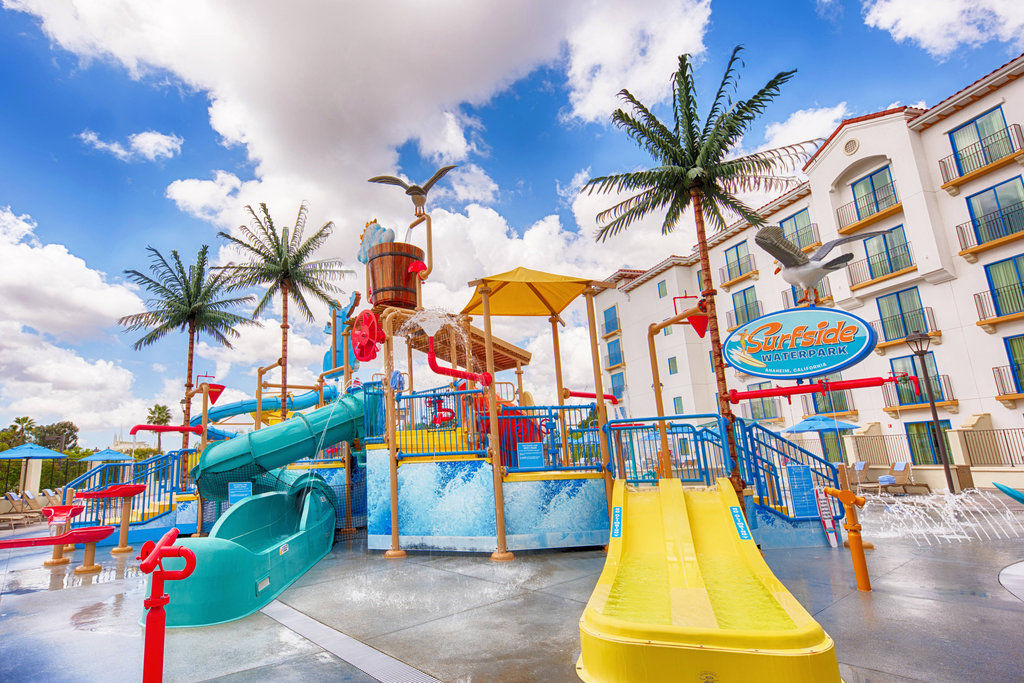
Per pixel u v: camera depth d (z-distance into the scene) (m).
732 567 4.87
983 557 7.62
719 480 6.36
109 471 14.21
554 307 12.09
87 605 6.88
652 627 3.20
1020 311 18.11
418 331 11.77
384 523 10.02
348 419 11.49
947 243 20.12
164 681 4.14
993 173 18.95
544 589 6.70
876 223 22.34
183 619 5.62
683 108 12.34
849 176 23.53
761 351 8.85
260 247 25.64
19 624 5.95
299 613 6.03
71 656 4.82
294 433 10.97
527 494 9.20
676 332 32.53
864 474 21.33
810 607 5.47
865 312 22.98
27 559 11.09
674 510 5.70
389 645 4.84
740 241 29.58
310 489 10.82
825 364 8.30
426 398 10.36
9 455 17.16
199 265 26.42
